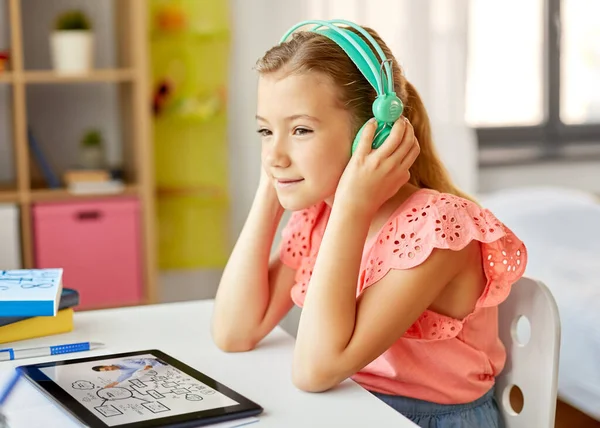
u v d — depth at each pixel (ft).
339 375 3.15
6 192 8.41
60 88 9.52
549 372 3.50
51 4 9.37
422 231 3.31
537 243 7.64
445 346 3.50
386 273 3.29
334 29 3.33
